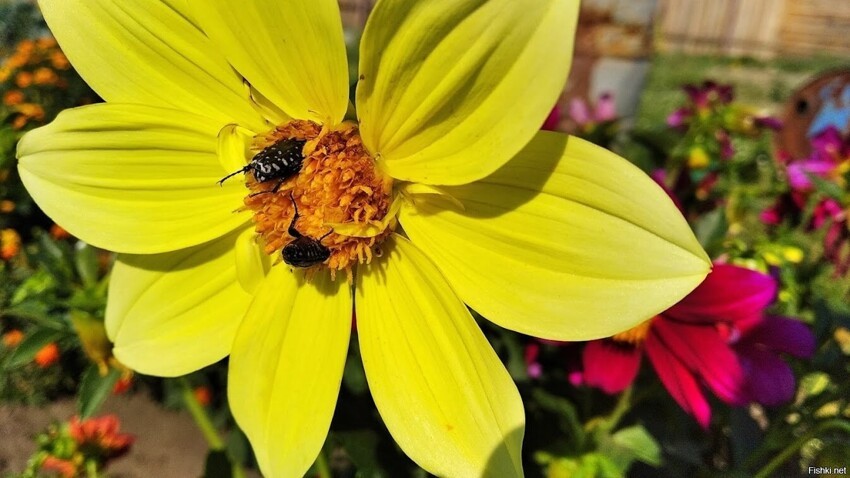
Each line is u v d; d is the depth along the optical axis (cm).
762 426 17
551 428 16
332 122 10
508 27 8
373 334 10
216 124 11
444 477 9
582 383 15
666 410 17
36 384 28
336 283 11
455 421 9
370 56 9
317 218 10
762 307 11
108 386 14
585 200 8
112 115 11
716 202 22
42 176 11
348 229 10
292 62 10
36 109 28
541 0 7
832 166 19
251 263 11
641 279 8
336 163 10
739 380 11
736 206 23
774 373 12
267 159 10
